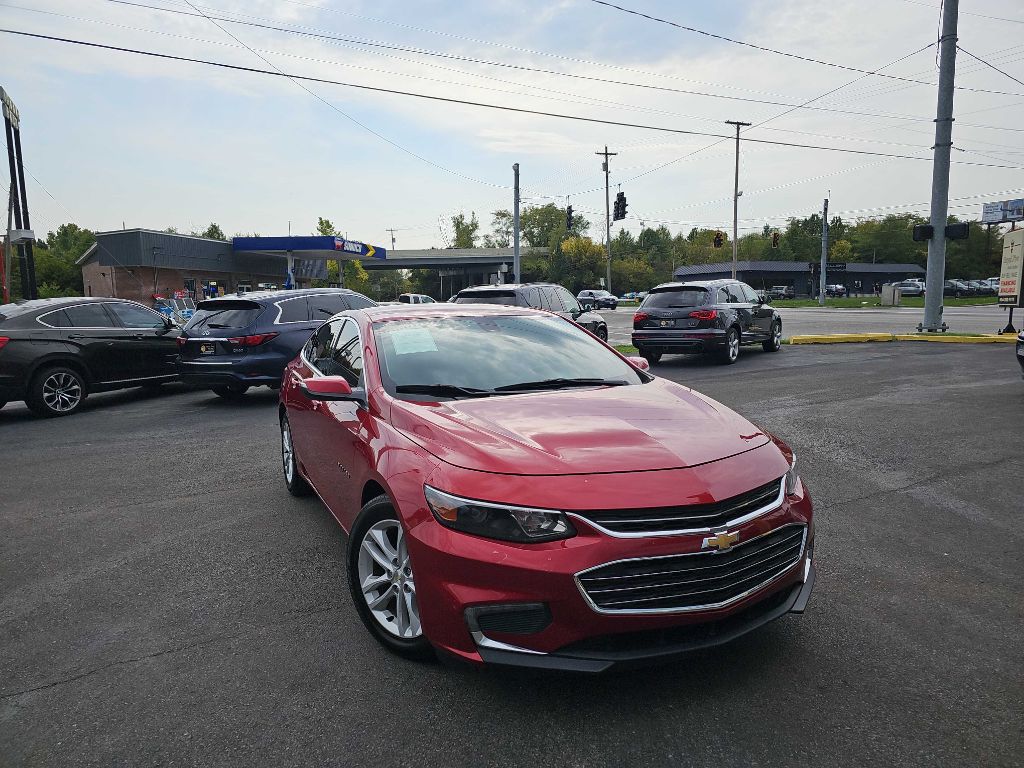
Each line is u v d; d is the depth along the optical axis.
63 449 7.53
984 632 3.22
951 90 19.19
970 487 5.46
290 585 3.86
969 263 104.69
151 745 2.51
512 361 3.97
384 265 82.56
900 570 3.93
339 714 2.67
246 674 2.97
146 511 5.23
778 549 2.82
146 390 12.31
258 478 6.12
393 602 3.18
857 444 6.88
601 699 2.74
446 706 2.71
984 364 13.15
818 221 123.38
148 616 3.52
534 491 2.56
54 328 9.83
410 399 3.48
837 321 30.39
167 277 36.12
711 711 2.64
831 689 2.78
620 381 3.91
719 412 3.43
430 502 2.70
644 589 2.50
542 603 2.48
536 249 96.31
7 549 4.51
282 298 10.31
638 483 2.60
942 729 2.52
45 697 2.83
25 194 24.62
